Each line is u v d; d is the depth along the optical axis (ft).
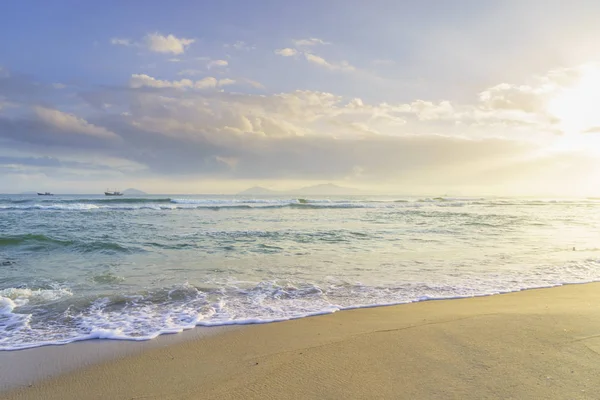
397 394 10.43
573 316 17.54
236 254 35.68
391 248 39.73
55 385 11.85
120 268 29.43
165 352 14.34
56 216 76.84
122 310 19.42
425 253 36.88
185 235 48.03
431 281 26.17
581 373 11.37
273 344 14.96
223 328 17.01
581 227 63.57
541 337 14.61
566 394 10.08
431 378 11.35
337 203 157.89
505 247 41.29
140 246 39.58
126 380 12.09
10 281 25.17
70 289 23.27
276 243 42.50
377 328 16.63
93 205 105.29
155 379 12.12
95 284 24.50
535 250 39.52
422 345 14.20
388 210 112.06
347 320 18.07
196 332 16.49
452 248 40.09
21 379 12.25
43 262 31.60
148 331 16.58
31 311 19.13
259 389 11.09
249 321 17.85
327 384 11.25
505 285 25.36
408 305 20.76
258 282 25.31
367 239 46.29
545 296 22.70
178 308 19.81
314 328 16.93
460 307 20.21
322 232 52.31
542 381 10.88
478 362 12.40
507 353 13.08
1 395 11.24
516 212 106.01
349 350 13.96
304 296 22.31
